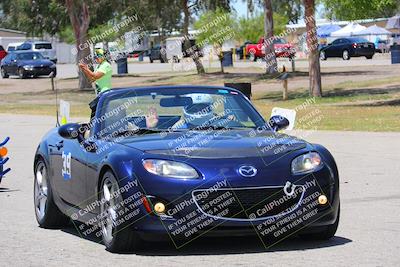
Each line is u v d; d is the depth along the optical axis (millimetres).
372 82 59688
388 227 14008
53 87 69812
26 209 17328
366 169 22266
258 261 11453
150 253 12180
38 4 96812
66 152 14031
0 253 12602
